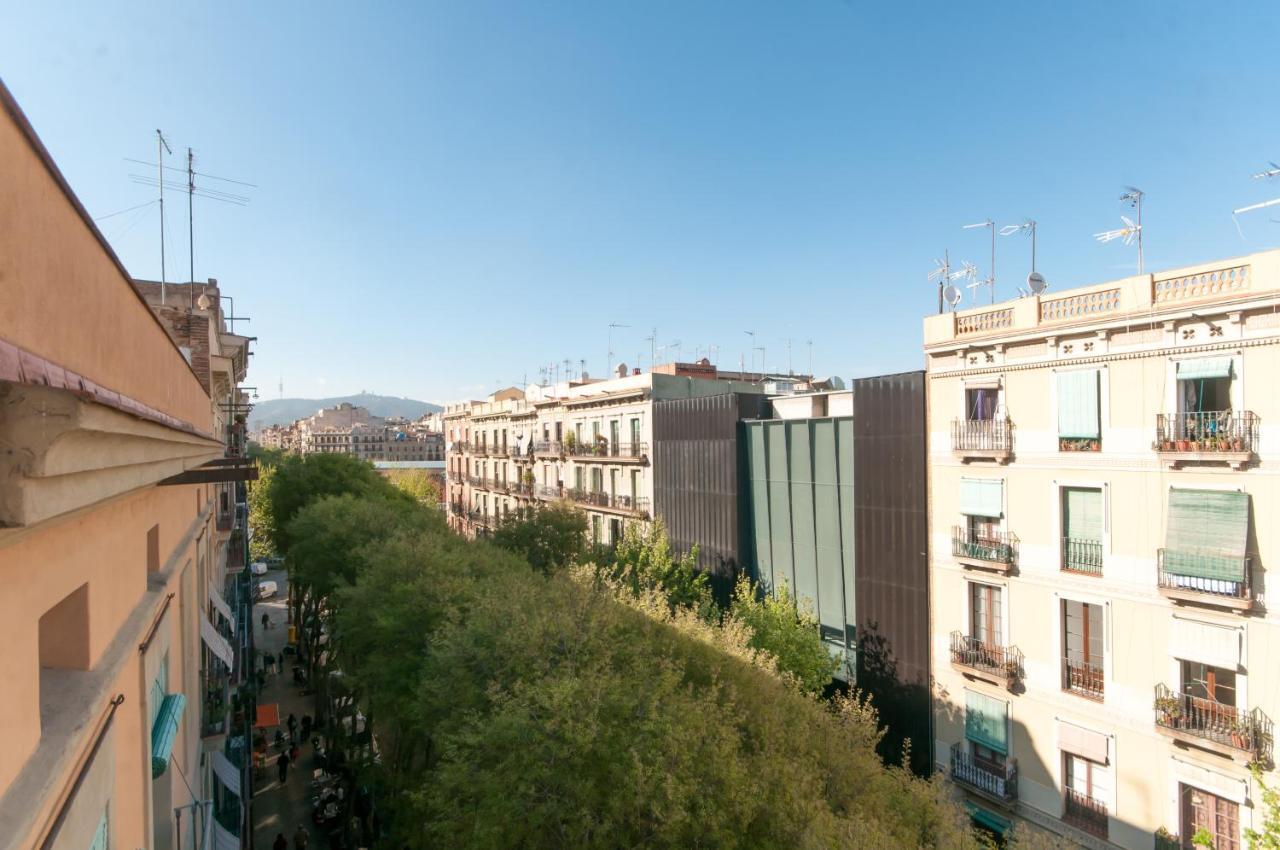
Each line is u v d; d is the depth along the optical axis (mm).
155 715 8516
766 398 29594
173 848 9438
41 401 2518
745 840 10984
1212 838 14750
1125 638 16203
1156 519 15688
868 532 22562
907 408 21281
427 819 15109
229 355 26094
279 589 59688
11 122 2820
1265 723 13883
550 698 11547
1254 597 14133
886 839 10211
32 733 3832
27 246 3072
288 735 28562
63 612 5176
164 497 9938
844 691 23984
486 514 55844
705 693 13789
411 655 16359
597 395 38812
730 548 28766
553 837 10977
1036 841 11875
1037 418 18000
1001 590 18875
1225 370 14547
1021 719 18250
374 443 175250
